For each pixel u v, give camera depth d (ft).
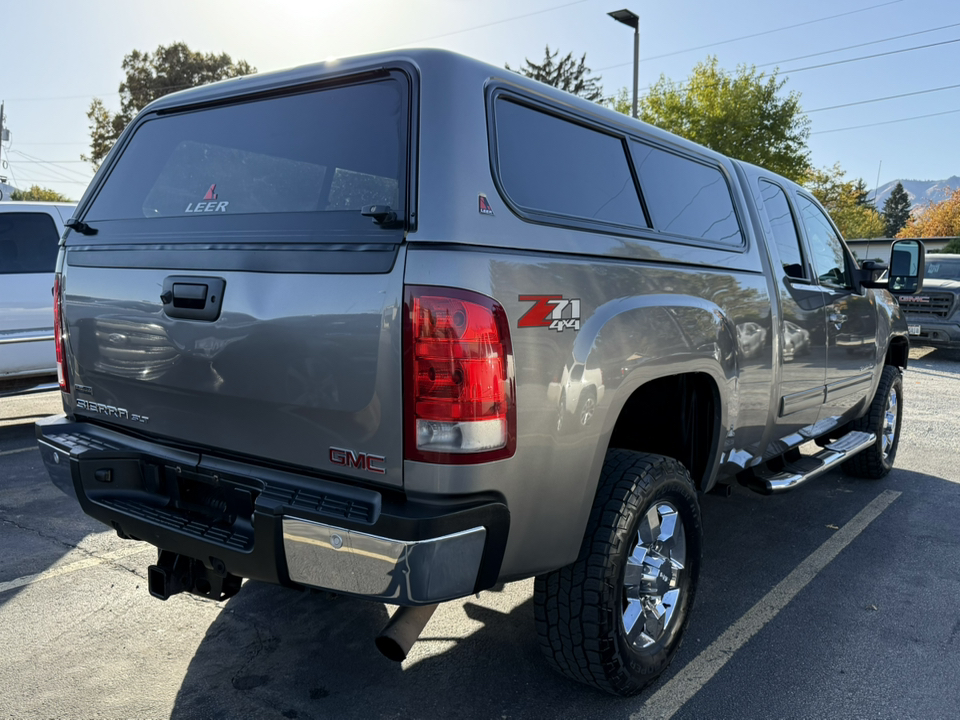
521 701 8.57
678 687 8.91
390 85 7.18
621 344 7.91
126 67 145.07
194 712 8.23
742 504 15.90
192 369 7.75
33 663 9.21
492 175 6.99
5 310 21.17
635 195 9.26
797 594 11.51
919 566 12.63
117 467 8.29
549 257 7.27
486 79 7.29
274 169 7.85
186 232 8.11
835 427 15.49
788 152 107.14
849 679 9.11
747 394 10.93
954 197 246.68
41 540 13.35
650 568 8.86
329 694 8.63
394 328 6.38
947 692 8.86
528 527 7.22
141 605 10.82
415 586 6.25
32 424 23.50
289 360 6.98
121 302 8.44
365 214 6.51
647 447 10.73
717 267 10.32
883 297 16.88
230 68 150.30
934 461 19.75
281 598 11.13
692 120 107.86
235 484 7.53
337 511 6.60
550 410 7.13
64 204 22.66
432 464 6.38
